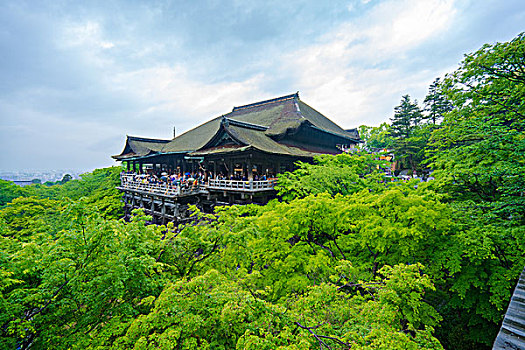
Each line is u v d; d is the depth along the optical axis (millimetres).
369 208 9945
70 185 42406
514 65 8758
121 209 30891
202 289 5039
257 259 9391
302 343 3883
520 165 7992
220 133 20719
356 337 4527
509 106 9703
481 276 7844
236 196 20047
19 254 5242
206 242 7762
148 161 33188
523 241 6875
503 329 2977
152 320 4617
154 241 7562
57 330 4887
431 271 8195
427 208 8320
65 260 5242
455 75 10742
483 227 7961
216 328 5043
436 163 11758
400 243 8289
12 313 4293
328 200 9977
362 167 24375
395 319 5855
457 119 11398
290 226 9578
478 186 10578
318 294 5664
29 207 22172
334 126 36719
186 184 21328
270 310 4867
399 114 41531
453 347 10117
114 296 5121
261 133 24531
